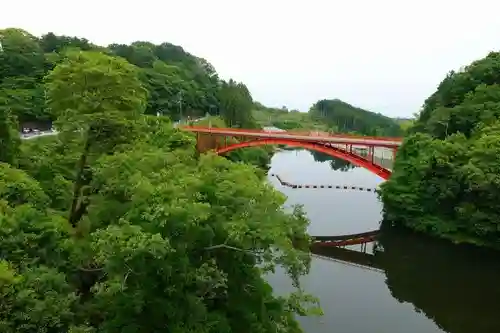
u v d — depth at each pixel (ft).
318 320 103.30
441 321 105.60
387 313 108.17
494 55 201.77
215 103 415.03
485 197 145.59
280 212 57.98
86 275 60.29
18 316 43.57
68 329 46.85
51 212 65.98
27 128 198.70
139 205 53.62
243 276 61.46
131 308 50.42
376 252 151.33
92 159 75.82
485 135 155.53
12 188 59.41
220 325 55.88
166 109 338.95
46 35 339.98
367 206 206.49
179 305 52.11
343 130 587.68
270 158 363.76
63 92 71.41
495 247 147.33
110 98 72.49
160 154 70.64
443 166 153.89
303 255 56.85
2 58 232.32
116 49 423.64
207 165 64.59
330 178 282.15
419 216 162.09
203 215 49.93
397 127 518.37
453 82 201.77
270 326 61.57
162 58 464.24
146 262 47.80
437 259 145.38
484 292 122.01
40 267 49.80
